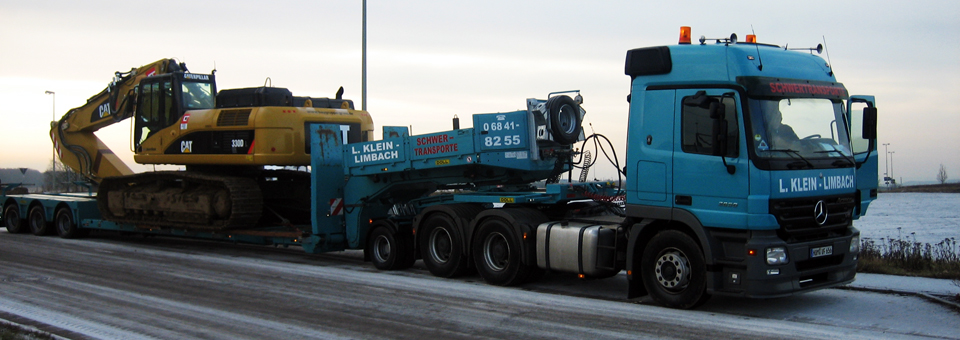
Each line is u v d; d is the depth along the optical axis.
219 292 9.95
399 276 11.52
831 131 8.84
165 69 16.56
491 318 8.20
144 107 15.94
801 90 8.43
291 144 13.70
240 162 13.88
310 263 13.30
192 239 18.06
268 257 14.28
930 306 8.73
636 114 9.02
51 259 13.61
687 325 7.76
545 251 9.89
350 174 12.73
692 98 8.41
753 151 7.90
